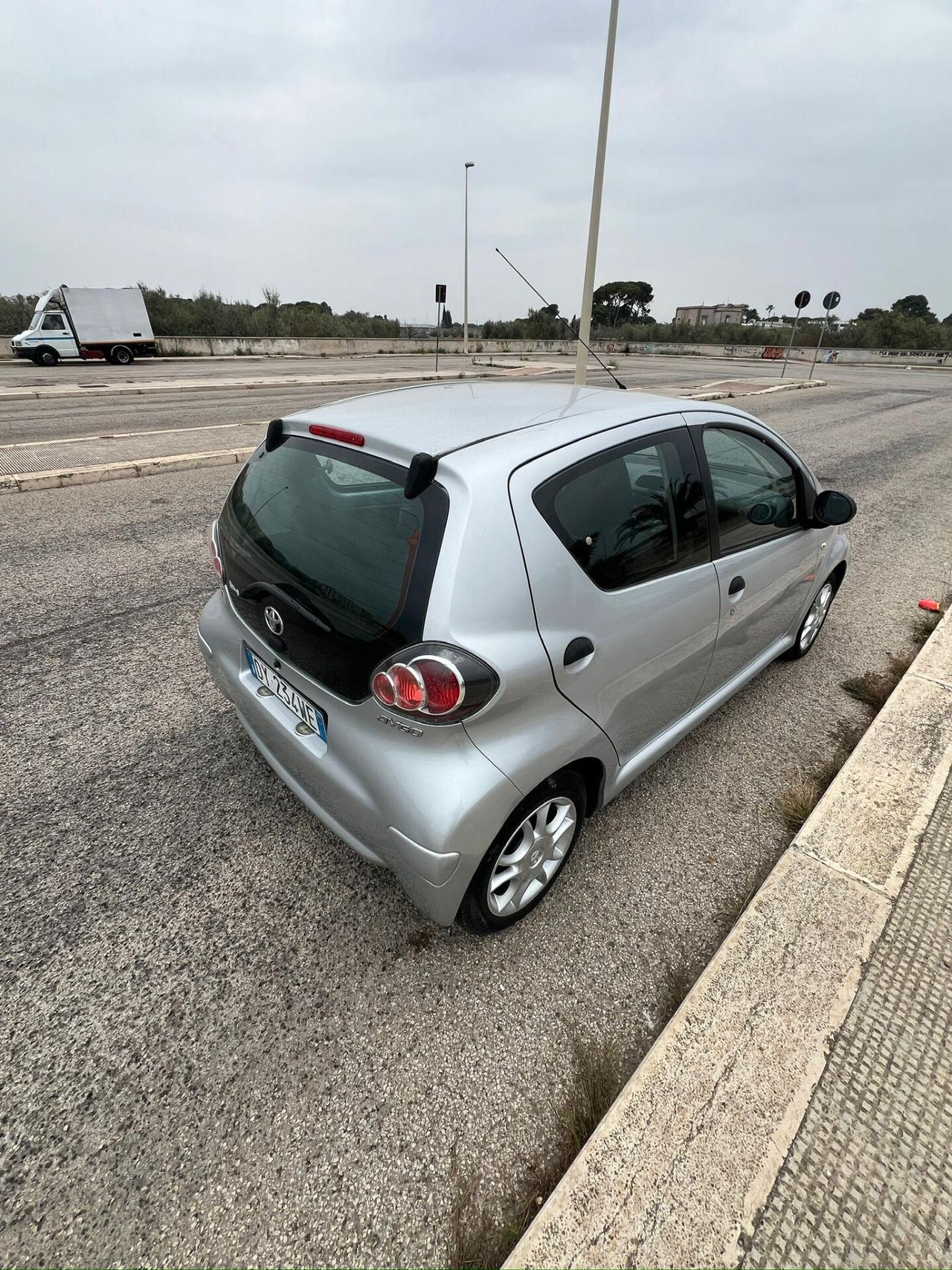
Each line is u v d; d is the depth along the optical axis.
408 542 1.76
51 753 2.99
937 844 2.51
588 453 2.04
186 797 2.77
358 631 1.79
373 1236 1.50
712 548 2.55
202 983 2.04
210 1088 1.76
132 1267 1.43
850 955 2.08
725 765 3.08
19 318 28.00
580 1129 1.69
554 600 1.87
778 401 16.00
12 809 2.67
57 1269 1.42
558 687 1.92
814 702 3.58
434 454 1.81
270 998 2.00
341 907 2.30
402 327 41.69
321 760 2.02
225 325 32.78
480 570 1.72
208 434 9.40
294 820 2.67
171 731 3.16
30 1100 1.72
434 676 1.65
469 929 2.12
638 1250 1.43
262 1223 1.51
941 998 1.96
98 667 3.68
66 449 8.16
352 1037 1.90
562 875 2.47
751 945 2.10
